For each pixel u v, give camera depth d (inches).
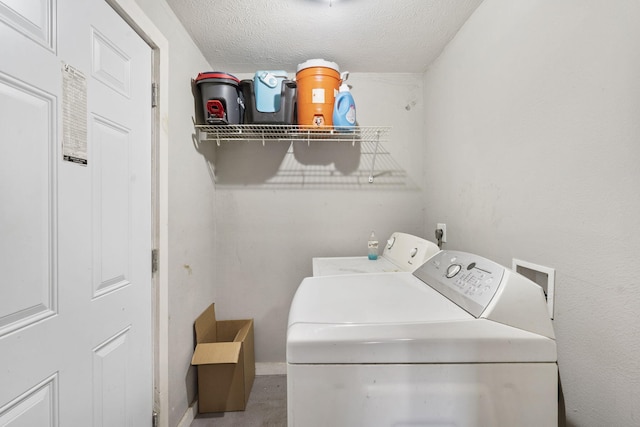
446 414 27.7
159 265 52.8
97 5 38.8
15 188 28.5
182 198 63.1
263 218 85.7
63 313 33.8
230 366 69.4
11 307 28.1
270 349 86.0
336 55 75.1
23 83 29.1
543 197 39.6
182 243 63.0
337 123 70.6
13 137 28.3
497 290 31.0
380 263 73.1
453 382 27.8
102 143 40.0
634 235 28.3
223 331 83.7
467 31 60.4
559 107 36.8
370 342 27.6
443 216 72.5
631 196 28.5
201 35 66.1
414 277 46.6
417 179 86.6
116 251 42.9
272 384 80.7
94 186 38.6
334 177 86.2
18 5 28.6
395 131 86.1
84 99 36.7
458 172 64.6
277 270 86.0
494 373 27.9
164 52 54.0
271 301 86.0
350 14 58.9
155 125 52.6
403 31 64.6
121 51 43.7
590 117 32.5
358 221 86.6
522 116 43.7
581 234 33.8
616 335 30.0
